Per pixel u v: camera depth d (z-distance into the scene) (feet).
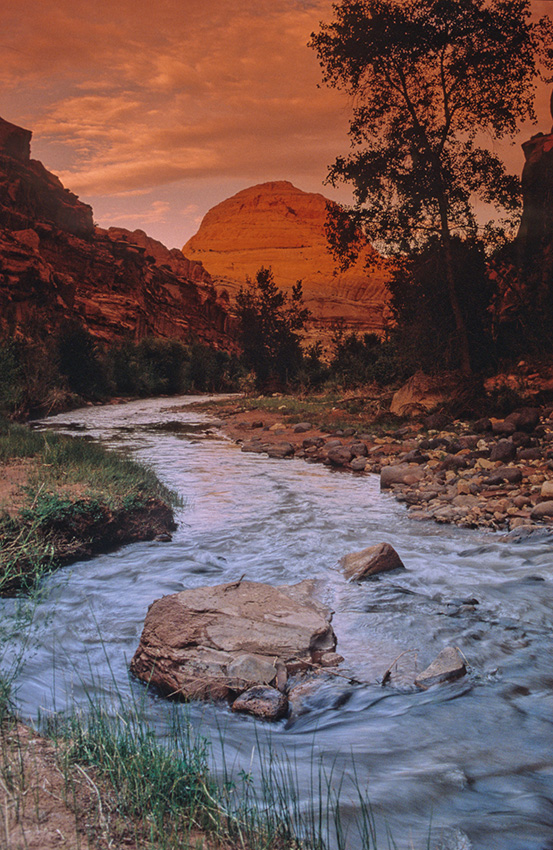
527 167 93.61
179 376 196.03
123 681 15.03
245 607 17.62
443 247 77.05
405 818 8.91
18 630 16.58
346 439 63.72
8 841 7.25
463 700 13.52
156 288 278.67
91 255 217.36
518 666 15.33
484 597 20.61
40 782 8.63
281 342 162.50
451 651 15.51
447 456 44.75
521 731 11.99
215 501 38.06
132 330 215.10
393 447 55.67
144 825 7.83
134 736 10.18
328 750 11.34
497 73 72.23
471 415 65.87
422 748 11.35
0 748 9.53
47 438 41.01
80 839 7.39
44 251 197.77
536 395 64.49
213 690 14.23
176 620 16.49
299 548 27.40
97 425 88.89
